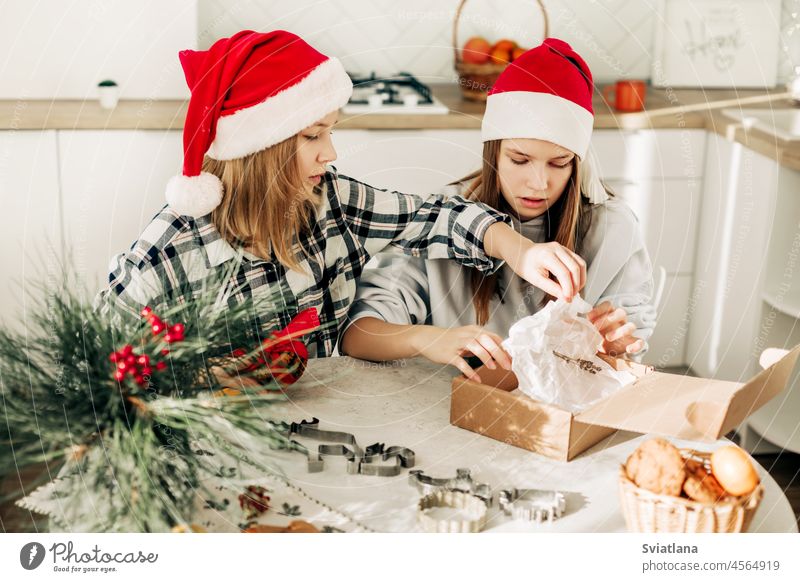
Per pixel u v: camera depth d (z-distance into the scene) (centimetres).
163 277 128
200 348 94
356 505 94
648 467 86
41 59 259
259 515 92
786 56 300
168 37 264
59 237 248
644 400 106
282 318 136
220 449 95
